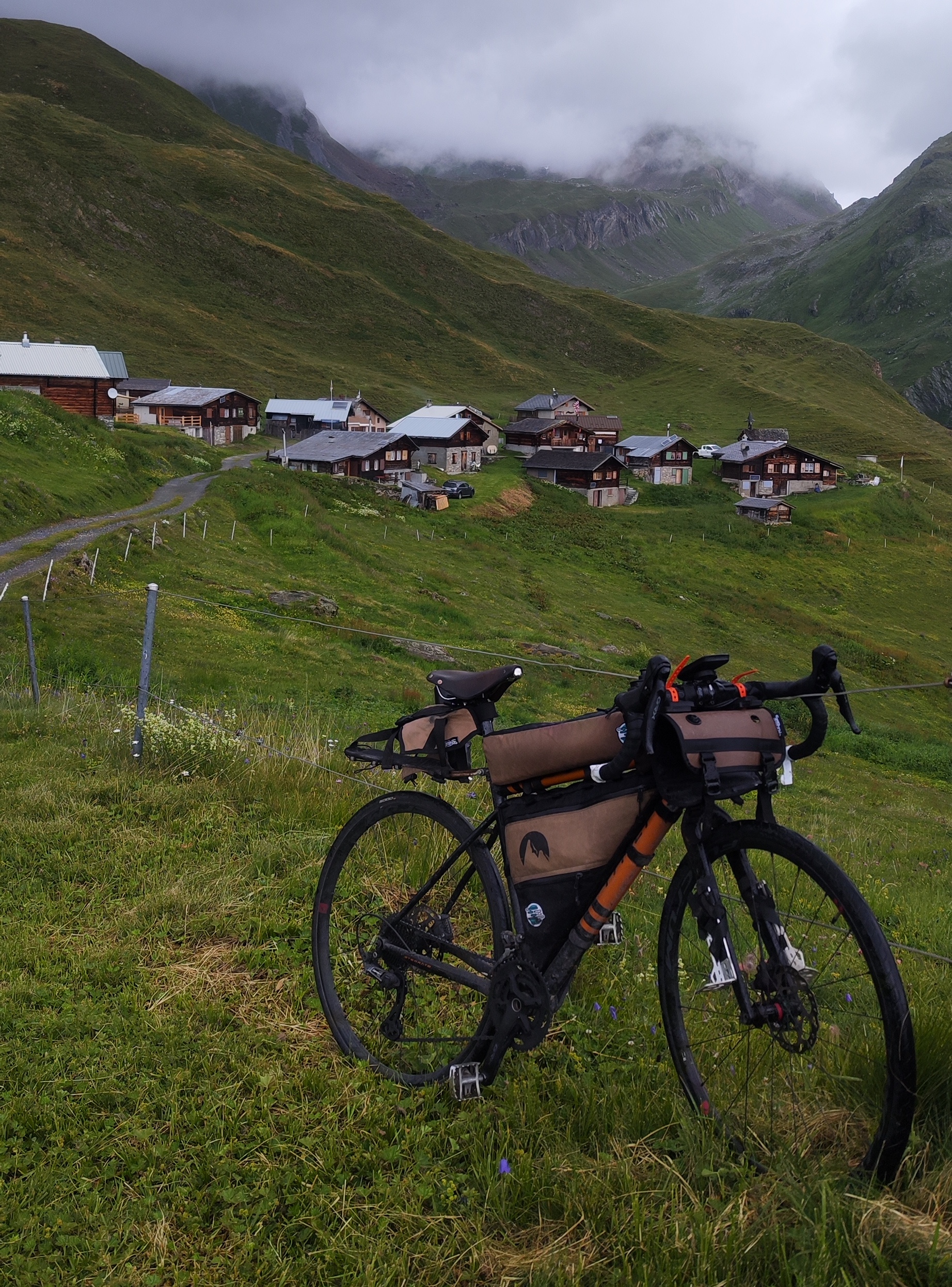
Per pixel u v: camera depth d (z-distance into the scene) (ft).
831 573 282.97
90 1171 8.98
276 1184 8.77
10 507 127.13
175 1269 7.88
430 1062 10.73
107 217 630.74
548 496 323.57
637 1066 10.42
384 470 301.63
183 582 116.67
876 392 653.30
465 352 612.29
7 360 263.70
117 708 30.68
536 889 9.50
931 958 15.69
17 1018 11.57
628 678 9.92
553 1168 8.64
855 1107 9.16
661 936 9.35
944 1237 7.14
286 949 13.42
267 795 20.98
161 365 487.20
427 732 10.52
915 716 165.68
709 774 7.93
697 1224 7.58
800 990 8.23
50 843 17.69
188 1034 11.24
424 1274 7.69
